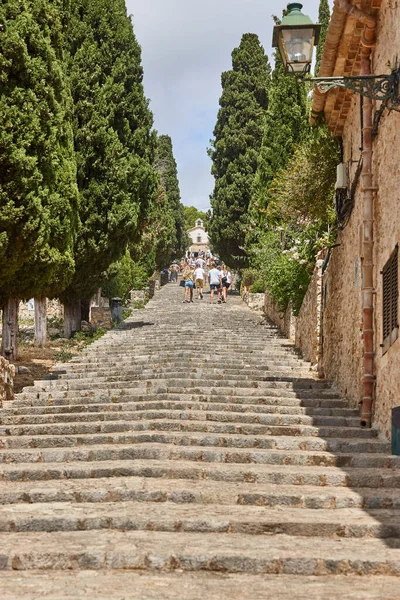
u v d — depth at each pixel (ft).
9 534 22.31
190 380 44.78
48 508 24.31
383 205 34.35
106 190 69.51
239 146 133.69
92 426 34.76
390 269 32.45
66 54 69.05
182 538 21.61
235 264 136.36
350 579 19.01
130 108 75.92
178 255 206.69
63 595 17.40
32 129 46.26
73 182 57.36
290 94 89.56
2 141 44.42
